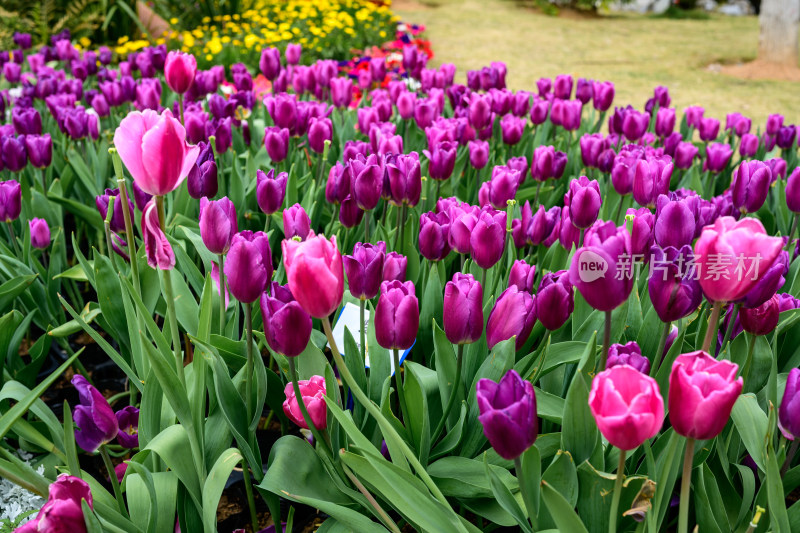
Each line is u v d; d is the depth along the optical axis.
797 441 1.79
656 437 1.92
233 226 2.00
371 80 5.28
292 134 3.51
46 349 2.55
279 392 2.23
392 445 1.72
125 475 1.87
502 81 4.75
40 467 2.16
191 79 3.21
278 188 2.45
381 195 2.46
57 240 2.95
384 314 1.67
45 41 9.41
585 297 1.50
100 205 2.48
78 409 1.72
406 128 3.99
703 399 1.16
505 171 2.56
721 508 1.73
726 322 2.19
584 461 1.60
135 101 4.67
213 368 1.82
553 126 4.57
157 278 2.37
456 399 2.05
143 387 2.02
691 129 4.76
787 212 3.36
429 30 15.52
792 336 2.24
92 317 2.57
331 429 1.91
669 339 1.93
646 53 14.18
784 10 12.35
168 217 3.04
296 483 1.78
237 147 4.07
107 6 9.84
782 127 4.25
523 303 1.78
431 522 1.58
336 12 11.59
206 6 11.02
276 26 10.66
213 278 2.42
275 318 1.52
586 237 1.44
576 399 1.58
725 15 20.53
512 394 1.36
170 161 1.60
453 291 1.67
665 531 2.02
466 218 2.08
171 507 1.81
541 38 15.30
